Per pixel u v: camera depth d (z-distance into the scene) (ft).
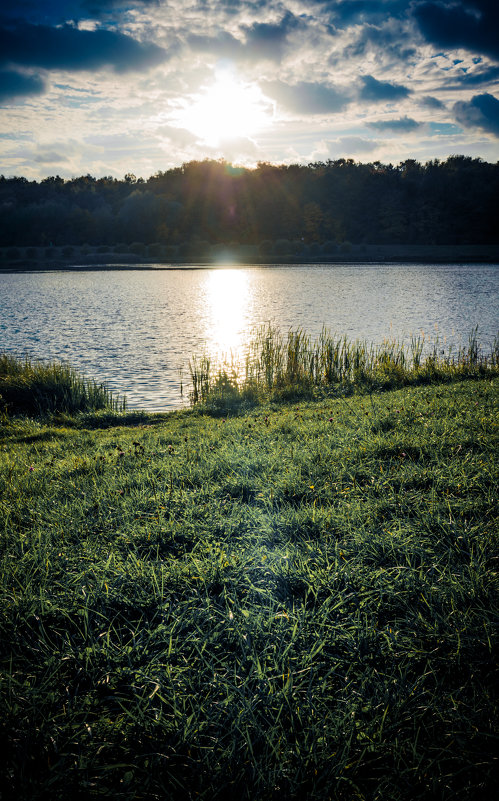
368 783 6.84
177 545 13.05
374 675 8.41
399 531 12.60
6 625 9.93
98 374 62.13
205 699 8.01
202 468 18.88
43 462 23.88
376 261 344.28
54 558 12.46
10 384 47.55
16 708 7.82
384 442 19.57
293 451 19.49
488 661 8.52
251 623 9.61
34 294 169.17
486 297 141.79
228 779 6.81
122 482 18.20
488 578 10.51
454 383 39.17
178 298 154.92
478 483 14.93
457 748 7.11
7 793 6.69
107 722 7.76
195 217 467.52
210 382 52.54
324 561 11.64
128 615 10.34
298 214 461.78
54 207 448.65
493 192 443.73
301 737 7.42
